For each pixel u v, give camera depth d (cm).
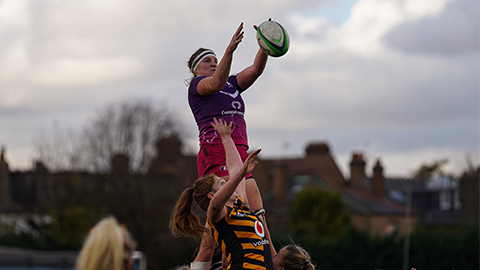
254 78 1313
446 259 6500
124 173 7919
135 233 7612
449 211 11812
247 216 1132
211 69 1328
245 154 1295
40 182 8369
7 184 9056
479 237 6450
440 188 12525
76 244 7244
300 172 12281
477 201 10962
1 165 9069
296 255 1230
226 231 1112
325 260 7006
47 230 7231
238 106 1305
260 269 1084
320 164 12588
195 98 1301
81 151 8156
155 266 7662
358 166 12638
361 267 6800
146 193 7750
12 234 7256
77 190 7844
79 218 7256
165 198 7806
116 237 789
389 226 10338
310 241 7169
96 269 770
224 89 1299
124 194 7725
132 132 8112
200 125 1305
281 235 7269
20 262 4475
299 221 9275
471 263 6444
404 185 13488
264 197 11169
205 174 1300
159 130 8219
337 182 12756
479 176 11162
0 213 7512
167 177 8238
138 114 8200
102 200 7744
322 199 9281
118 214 7688
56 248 7238
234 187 1072
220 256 1323
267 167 12181
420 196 12838
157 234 7688
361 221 10162
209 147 1281
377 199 11588
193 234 1233
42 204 7762
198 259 1273
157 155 8262
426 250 6588
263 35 1230
